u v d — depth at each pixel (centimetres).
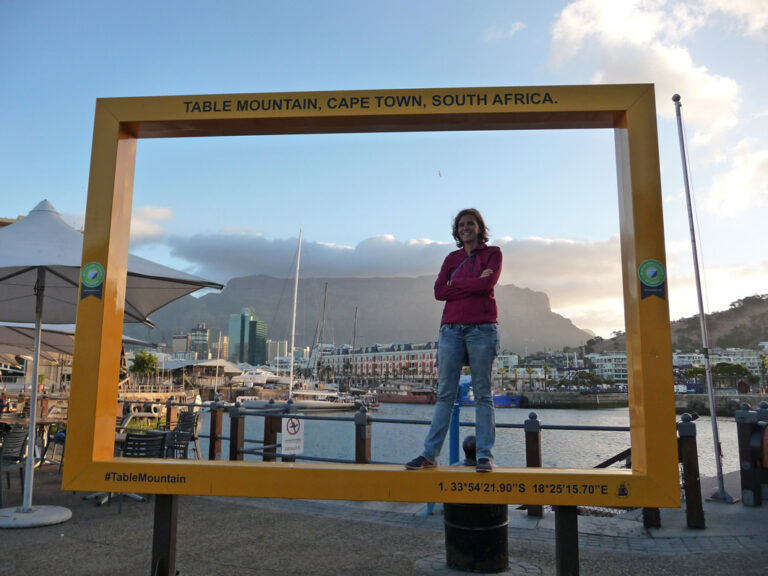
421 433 4944
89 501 670
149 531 532
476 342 360
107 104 370
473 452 453
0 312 749
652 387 325
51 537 509
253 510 634
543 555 475
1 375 3831
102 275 357
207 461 364
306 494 341
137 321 735
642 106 345
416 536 529
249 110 363
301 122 371
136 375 9819
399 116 360
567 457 2742
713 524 578
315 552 476
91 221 361
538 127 380
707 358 714
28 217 615
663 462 322
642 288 331
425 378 16738
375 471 340
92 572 412
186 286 616
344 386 14275
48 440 1045
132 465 351
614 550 493
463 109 354
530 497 332
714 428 700
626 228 355
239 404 873
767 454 651
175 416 1331
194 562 445
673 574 425
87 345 354
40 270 594
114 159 366
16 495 698
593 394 14512
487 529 427
